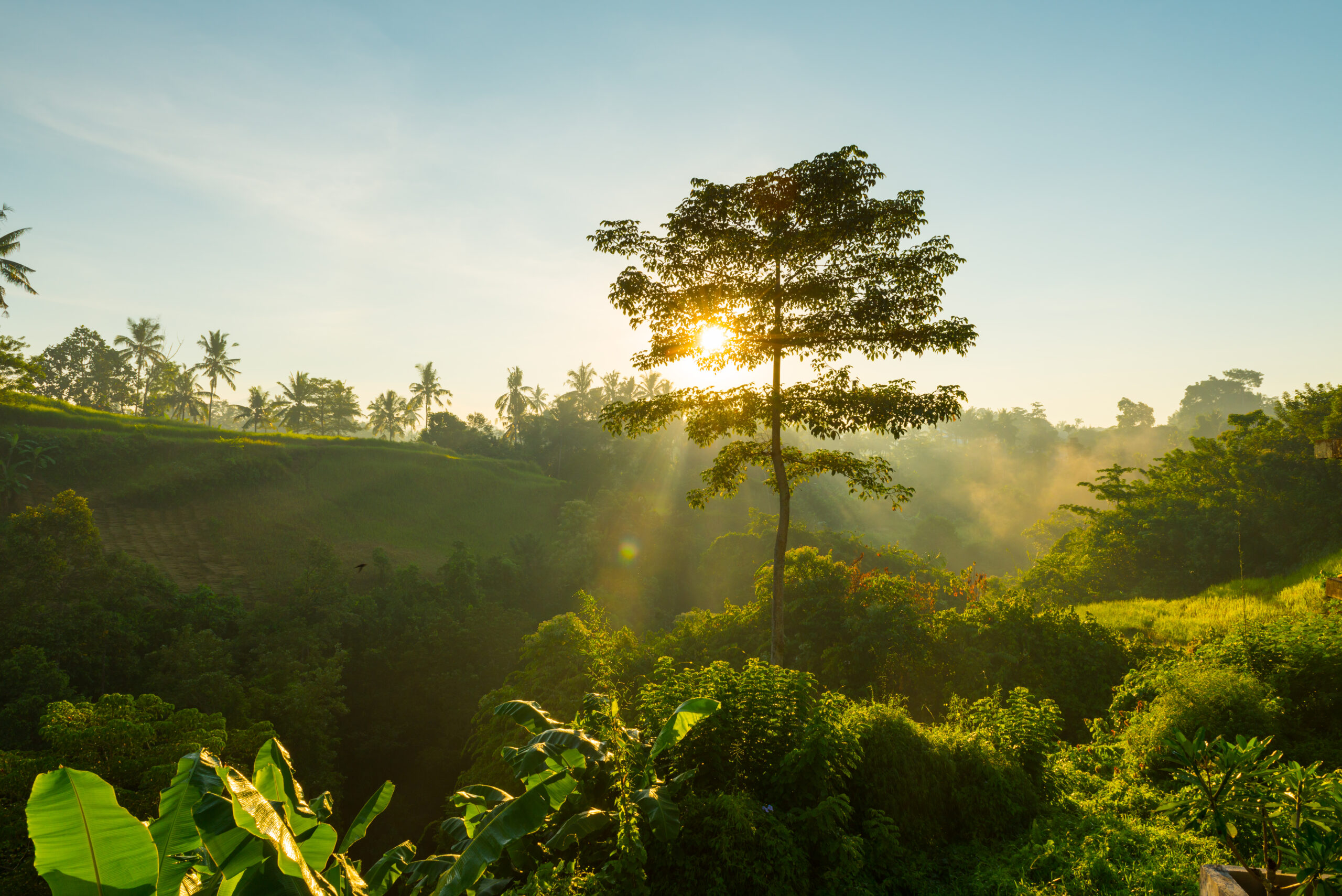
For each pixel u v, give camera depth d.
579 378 108.88
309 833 3.71
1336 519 29.56
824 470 14.29
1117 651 14.75
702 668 6.84
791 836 5.38
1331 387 32.06
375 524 70.12
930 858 6.14
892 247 12.99
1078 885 5.31
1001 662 14.59
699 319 13.58
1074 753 9.27
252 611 42.66
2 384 68.31
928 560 50.12
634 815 4.69
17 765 14.84
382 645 40.97
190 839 3.37
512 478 90.31
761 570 18.69
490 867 4.86
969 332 12.55
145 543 56.09
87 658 31.44
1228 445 35.59
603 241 13.48
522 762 4.65
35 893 13.10
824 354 13.62
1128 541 35.75
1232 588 25.45
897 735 6.59
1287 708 8.73
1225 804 4.52
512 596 57.69
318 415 119.06
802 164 12.40
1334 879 3.25
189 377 117.12
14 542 35.28
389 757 35.78
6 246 53.88
